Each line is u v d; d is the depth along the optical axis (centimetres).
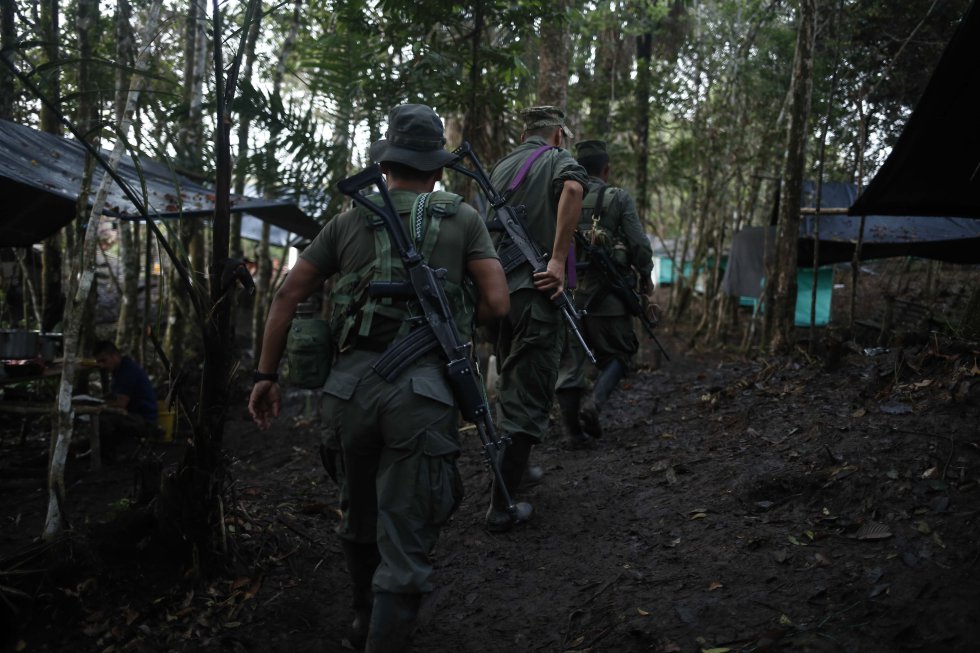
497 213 315
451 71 493
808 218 764
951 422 307
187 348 714
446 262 211
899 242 736
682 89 1093
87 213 413
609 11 955
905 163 413
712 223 1214
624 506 321
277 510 341
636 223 390
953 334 418
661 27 1105
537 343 301
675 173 1180
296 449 491
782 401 410
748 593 232
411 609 194
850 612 211
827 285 1095
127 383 509
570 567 275
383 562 195
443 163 221
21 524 351
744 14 1016
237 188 577
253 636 239
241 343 988
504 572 279
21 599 240
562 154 317
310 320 211
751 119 1045
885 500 267
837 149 921
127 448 491
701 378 541
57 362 499
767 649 201
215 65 244
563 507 330
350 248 211
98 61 238
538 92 666
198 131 546
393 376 196
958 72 346
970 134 385
